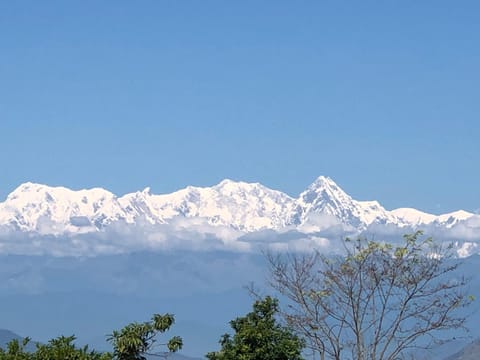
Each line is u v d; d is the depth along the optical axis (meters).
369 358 48.91
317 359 50.44
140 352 48.66
